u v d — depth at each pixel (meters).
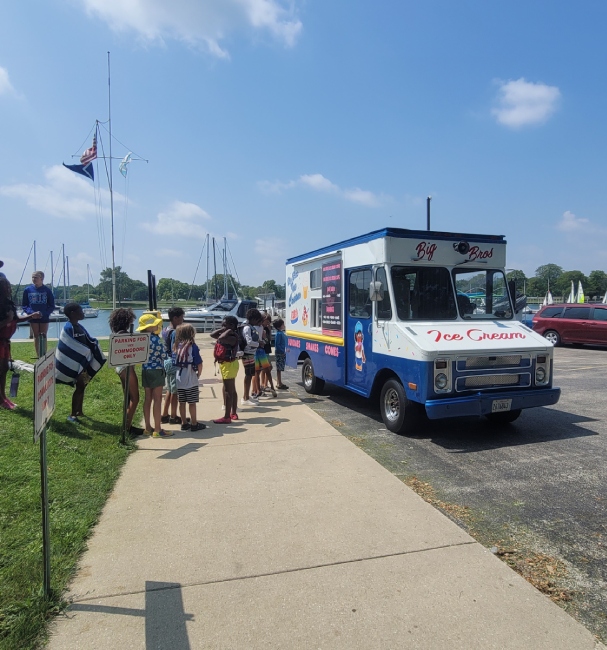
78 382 6.59
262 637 2.72
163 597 3.08
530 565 3.53
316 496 4.63
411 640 2.70
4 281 6.35
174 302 63.94
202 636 2.73
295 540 3.79
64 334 6.47
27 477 4.64
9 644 2.61
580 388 10.55
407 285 7.13
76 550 3.59
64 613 2.92
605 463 5.71
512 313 7.77
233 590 3.15
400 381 6.86
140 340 6.14
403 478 5.24
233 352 7.32
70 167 20.23
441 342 6.43
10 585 3.10
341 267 8.46
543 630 2.79
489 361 6.48
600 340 18.34
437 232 7.31
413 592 3.13
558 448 6.30
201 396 9.48
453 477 5.27
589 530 4.07
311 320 9.92
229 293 61.38
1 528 3.81
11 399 6.91
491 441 6.62
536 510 4.45
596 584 3.30
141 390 9.52
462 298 7.42
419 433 7.04
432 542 3.77
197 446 6.14
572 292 58.38
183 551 3.63
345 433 7.05
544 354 6.79
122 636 2.72
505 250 7.74
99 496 4.50
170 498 4.57
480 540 3.89
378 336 7.31
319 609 2.96
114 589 3.16
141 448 6.07
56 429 6.02
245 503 4.47
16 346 13.92
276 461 5.59
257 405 8.62
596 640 2.72
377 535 3.87
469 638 2.72
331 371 8.96
